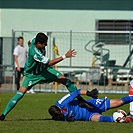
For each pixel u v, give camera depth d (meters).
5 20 65.75
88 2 65.50
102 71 56.75
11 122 31.75
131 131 28.12
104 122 31.28
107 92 55.97
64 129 28.64
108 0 65.50
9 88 58.50
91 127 29.33
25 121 32.28
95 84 57.34
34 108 40.97
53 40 58.12
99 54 63.06
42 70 32.25
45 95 52.34
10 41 57.97
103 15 65.69
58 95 52.44
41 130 28.34
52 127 29.42
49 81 32.59
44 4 65.75
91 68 57.09
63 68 61.88
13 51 57.34
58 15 65.69
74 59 63.50
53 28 65.75
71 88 32.59
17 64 53.03
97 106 31.83
